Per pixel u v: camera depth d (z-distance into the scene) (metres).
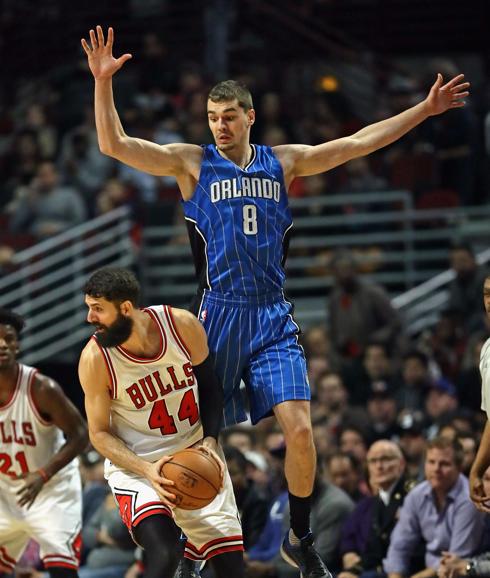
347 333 16.62
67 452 9.59
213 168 7.92
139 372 7.74
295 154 8.12
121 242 19.12
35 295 19.19
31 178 22.08
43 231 19.50
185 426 7.98
